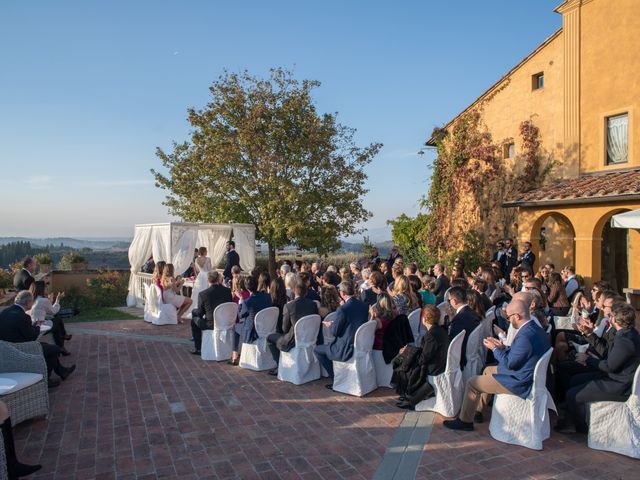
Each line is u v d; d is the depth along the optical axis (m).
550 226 13.95
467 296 5.75
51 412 5.55
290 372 6.64
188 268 13.56
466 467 4.16
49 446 4.67
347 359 6.14
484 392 4.80
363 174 19.12
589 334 5.29
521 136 14.91
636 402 4.30
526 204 12.48
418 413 5.45
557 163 13.98
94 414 5.48
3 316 5.68
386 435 4.85
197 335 8.31
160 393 6.20
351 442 4.69
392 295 7.18
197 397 6.04
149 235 13.93
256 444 4.66
